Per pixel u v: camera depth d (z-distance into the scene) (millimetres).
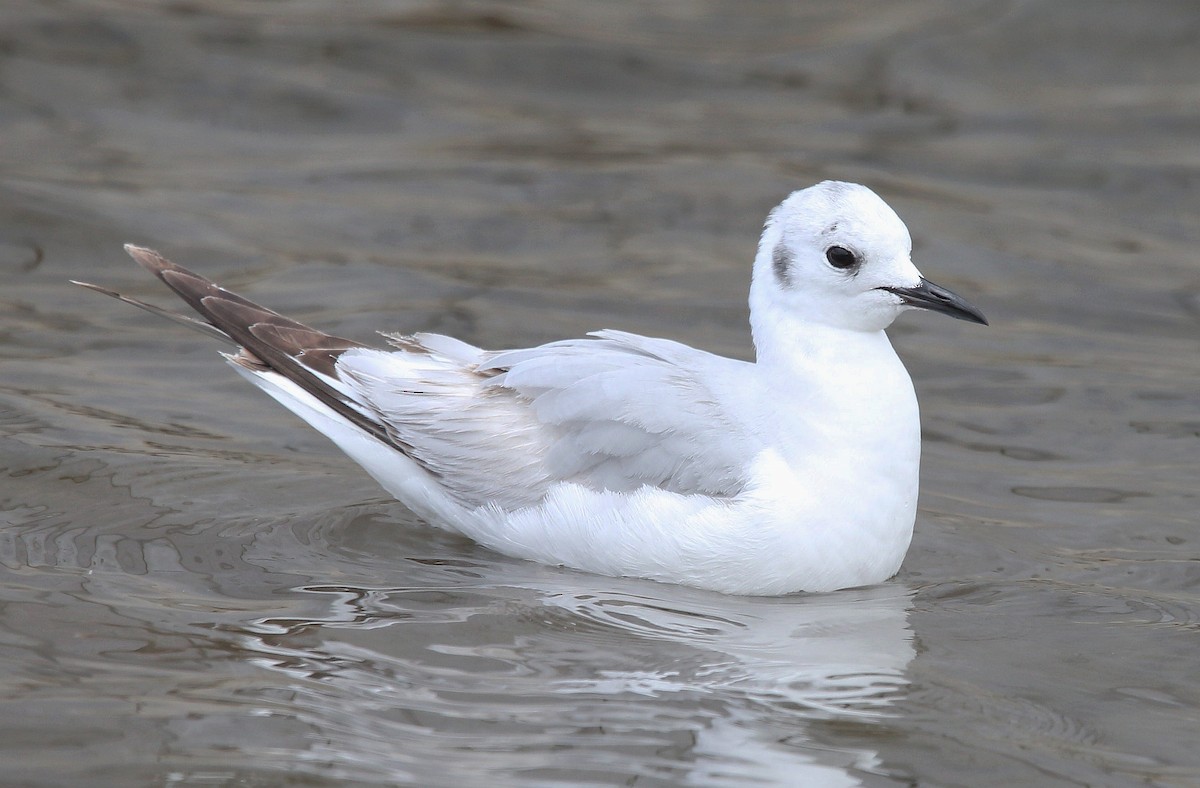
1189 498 13070
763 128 22219
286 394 12312
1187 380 15781
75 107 21156
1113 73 23609
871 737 8891
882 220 11352
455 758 8430
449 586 10992
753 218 19359
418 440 11906
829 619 10703
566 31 24797
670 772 8375
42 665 9227
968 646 10281
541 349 12047
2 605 10016
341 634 9969
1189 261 18875
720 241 18859
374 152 21000
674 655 9938
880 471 11195
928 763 8617
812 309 11484
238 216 18703
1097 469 13727
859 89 23391
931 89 23328
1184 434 14461
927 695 9484
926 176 20859
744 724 8984
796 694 9430
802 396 11312
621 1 26656
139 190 19109
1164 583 11445
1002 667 9953
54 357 14867
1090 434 14484
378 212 19141
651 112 22719
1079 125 22281
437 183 20094
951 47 24219
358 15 24844
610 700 9227
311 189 19703
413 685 9297
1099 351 16578
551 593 10961
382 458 12086
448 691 9242
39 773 8047
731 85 23469
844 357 11375
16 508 11656
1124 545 12180
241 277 17094
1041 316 17438
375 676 9383
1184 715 9328
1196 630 10594
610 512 11203
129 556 11008
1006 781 8453
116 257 17438
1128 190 20656
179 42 23000
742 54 24484
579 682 9469
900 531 11352
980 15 24922
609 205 19656
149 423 13602
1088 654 10188
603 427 11344
